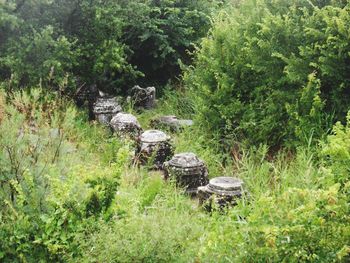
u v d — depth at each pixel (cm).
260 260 357
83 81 922
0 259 405
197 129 754
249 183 583
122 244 375
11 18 814
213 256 371
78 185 421
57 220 404
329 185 420
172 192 592
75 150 595
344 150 409
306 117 627
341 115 627
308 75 617
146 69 1069
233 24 751
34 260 404
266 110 677
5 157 463
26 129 504
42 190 436
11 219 412
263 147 644
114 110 868
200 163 632
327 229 352
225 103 723
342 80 627
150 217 409
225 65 738
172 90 1026
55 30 893
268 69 677
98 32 921
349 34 609
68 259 389
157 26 1026
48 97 702
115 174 436
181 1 1065
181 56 1067
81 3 909
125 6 970
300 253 350
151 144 701
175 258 377
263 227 355
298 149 607
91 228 399
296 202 400
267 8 720
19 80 827
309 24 652
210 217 524
